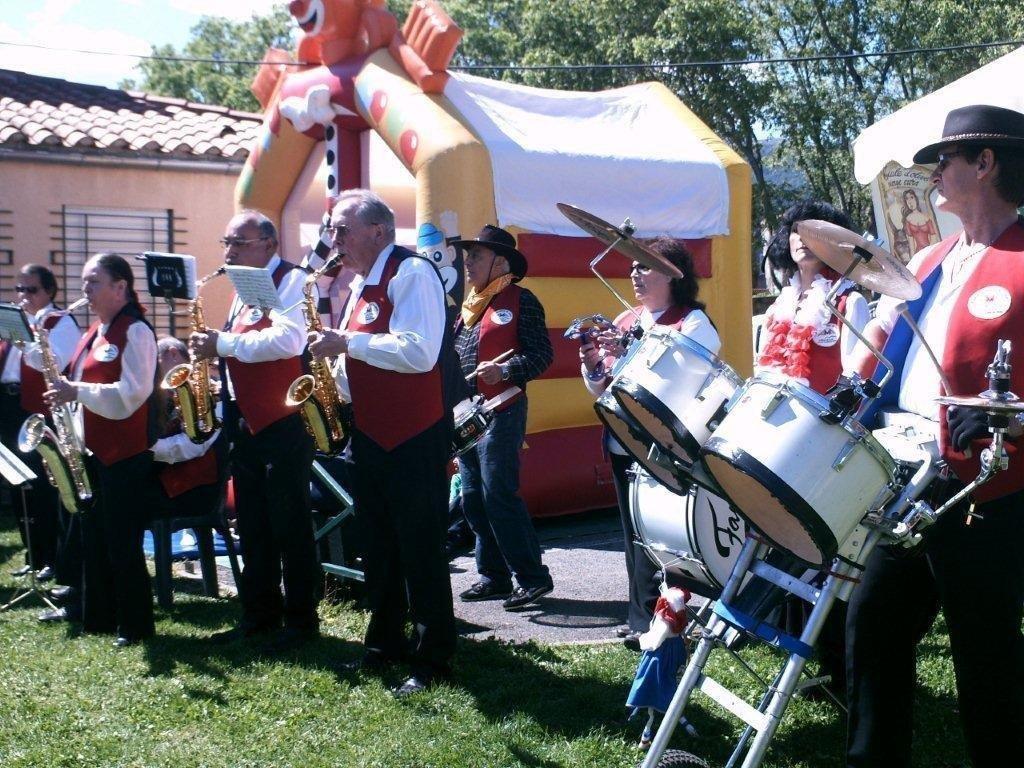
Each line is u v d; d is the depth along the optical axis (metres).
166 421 5.27
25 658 4.90
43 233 11.46
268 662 4.70
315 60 8.23
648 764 3.05
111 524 5.00
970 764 3.63
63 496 5.13
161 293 4.89
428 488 4.26
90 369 4.88
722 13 24.47
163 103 13.70
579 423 7.76
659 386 3.23
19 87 13.20
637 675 3.80
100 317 5.05
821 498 2.71
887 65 27.20
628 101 8.62
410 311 4.17
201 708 4.21
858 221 28.00
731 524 3.79
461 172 6.80
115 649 4.99
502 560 5.78
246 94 38.09
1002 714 3.01
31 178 11.38
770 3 27.59
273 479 4.83
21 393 6.52
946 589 3.04
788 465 2.72
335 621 5.29
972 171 3.05
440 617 4.33
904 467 2.99
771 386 2.81
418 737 3.90
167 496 5.30
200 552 6.02
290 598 4.91
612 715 4.08
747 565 3.10
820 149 26.19
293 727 4.03
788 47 28.02
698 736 3.82
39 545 6.62
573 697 4.21
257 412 4.79
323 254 8.17
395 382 4.20
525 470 7.41
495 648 4.80
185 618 5.55
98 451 4.95
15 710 4.23
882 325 3.34
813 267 4.15
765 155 29.08
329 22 7.76
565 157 7.31
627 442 3.58
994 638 3.00
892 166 8.15
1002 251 3.03
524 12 28.39
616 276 7.72
